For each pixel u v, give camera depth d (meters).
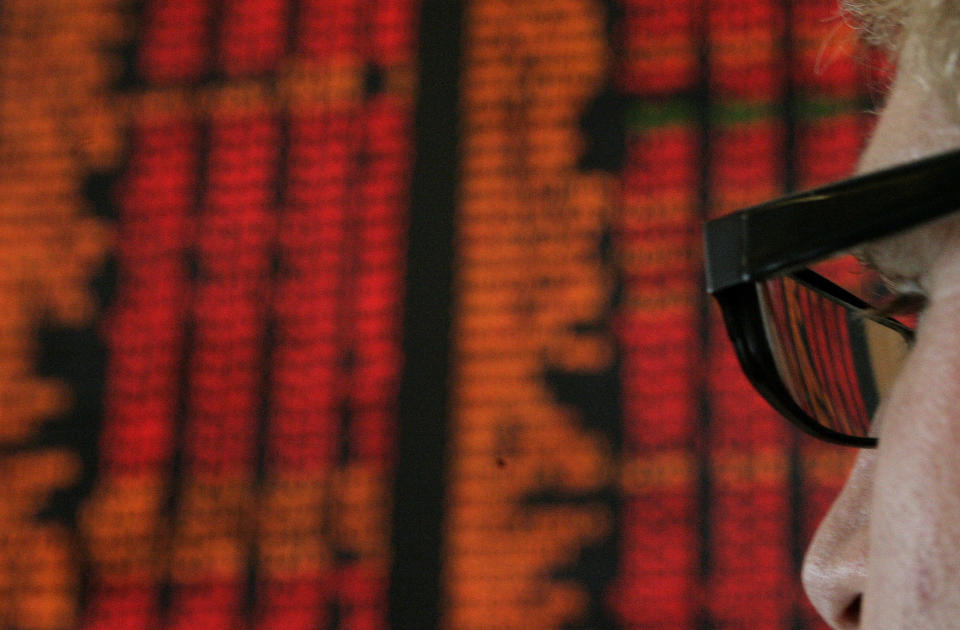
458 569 1.54
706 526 1.49
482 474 1.56
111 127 1.79
